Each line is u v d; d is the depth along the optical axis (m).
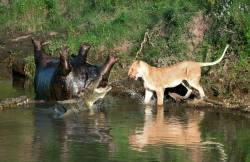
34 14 39.56
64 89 26.66
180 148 20.81
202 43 31.67
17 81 32.28
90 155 19.86
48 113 25.34
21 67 33.16
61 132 22.45
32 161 19.17
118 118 24.84
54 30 37.72
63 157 19.59
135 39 33.75
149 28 34.16
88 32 35.38
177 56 31.30
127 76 30.83
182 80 28.25
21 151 20.12
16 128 22.94
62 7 39.41
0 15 40.09
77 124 23.73
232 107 26.88
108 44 33.88
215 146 21.17
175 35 32.41
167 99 28.83
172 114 25.83
